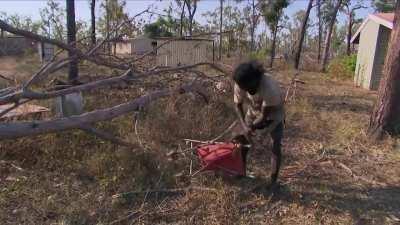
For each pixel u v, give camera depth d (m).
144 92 7.61
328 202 4.40
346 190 4.72
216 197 4.29
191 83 7.00
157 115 6.29
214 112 6.80
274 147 4.47
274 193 4.52
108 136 5.07
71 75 8.51
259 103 4.24
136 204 4.14
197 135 5.98
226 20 37.38
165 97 6.80
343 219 4.05
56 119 4.62
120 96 7.73
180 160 5.17
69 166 4.85
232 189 4.54
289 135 6.95
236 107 4.48
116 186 4.43
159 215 3.95
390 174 5.27
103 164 4.83
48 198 4.10
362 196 4.58
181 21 33.88
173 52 19.27
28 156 5.04
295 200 4.38
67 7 10.31
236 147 4.61
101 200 4.14
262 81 4.00
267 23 30.08
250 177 4.88
